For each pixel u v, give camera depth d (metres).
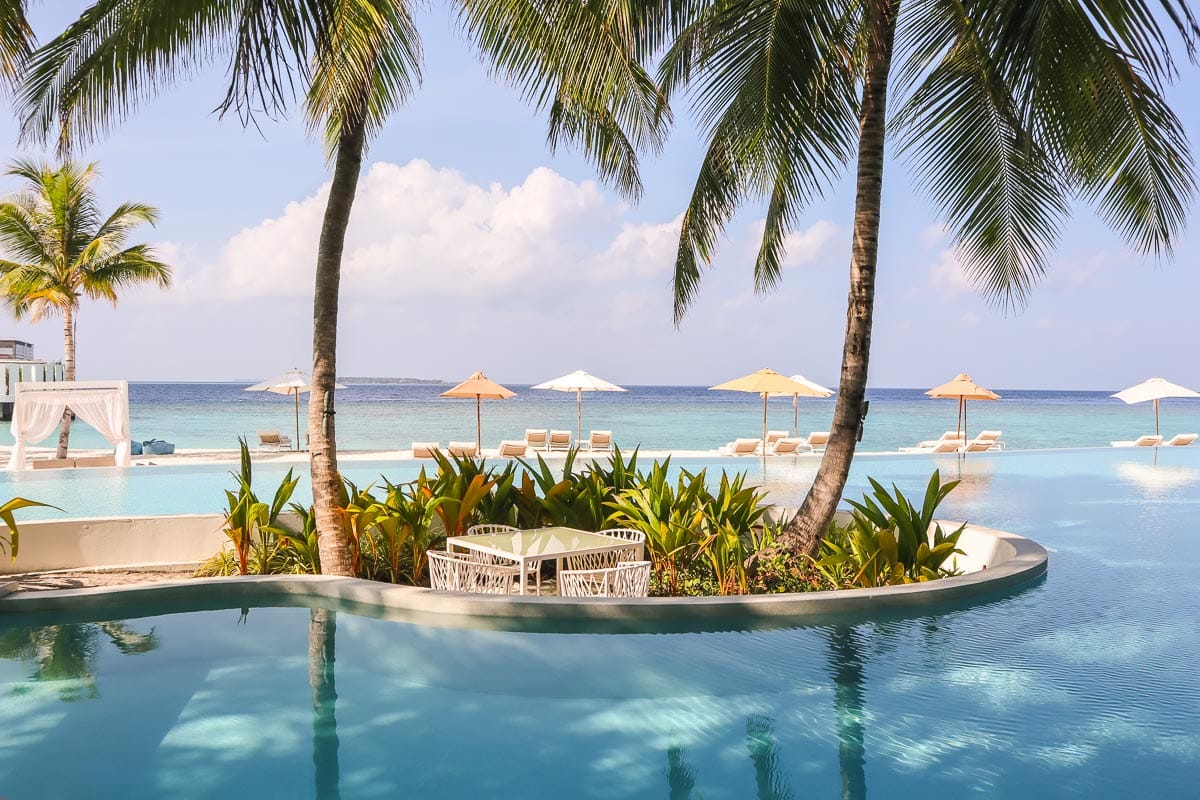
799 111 7.14
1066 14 6.48
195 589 6.14
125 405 18.89
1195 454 20.91
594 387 24.64
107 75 5.69
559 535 7.04
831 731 3.95
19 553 7.93
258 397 108.12
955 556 8.24
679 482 8.00
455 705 4.33
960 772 3.53
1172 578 6.87
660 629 5.43
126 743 3.86
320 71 6.61
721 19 7.24
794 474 16.95
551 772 3.58
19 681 4.67
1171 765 3.55
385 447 32.97
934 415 68.44
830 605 5.62
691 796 3.35
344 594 6.12
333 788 3.43
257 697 4.43
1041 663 4.79
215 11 5.29
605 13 5.10
